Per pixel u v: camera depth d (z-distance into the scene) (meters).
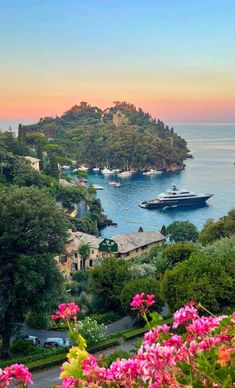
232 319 5.82
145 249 83.62
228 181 168.38
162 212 123.31
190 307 6.07
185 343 5.53
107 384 4.92
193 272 33.75
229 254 37.31
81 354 4.99
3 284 31.45
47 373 28.94
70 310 6.15
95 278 44.06
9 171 108.38
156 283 39.41
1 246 32.03
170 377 4.68
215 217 116.12
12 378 5.45
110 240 77.62
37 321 40.84
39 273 32.31
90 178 185.75
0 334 34.72
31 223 32.53
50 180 114.81
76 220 98.31
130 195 145.62
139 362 4.87
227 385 4.52
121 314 43.62
